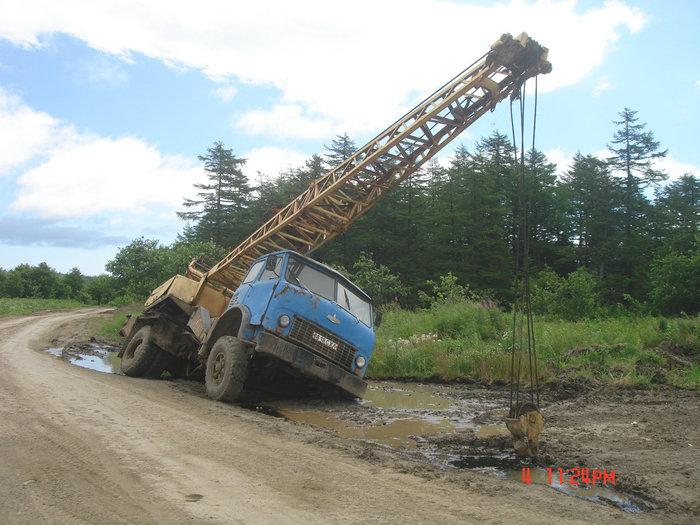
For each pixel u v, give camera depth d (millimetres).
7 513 2758
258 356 7363
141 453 3969
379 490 3363
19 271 85438
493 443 4980
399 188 49969
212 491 3201
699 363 10742
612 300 42656
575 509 3170
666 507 3293
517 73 7961
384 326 15992
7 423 4746
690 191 62500
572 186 59281
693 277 20828
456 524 2818
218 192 62531
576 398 8227
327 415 6633
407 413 6891
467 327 14812
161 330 9797
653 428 5820
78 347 14367
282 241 10586
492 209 47781
